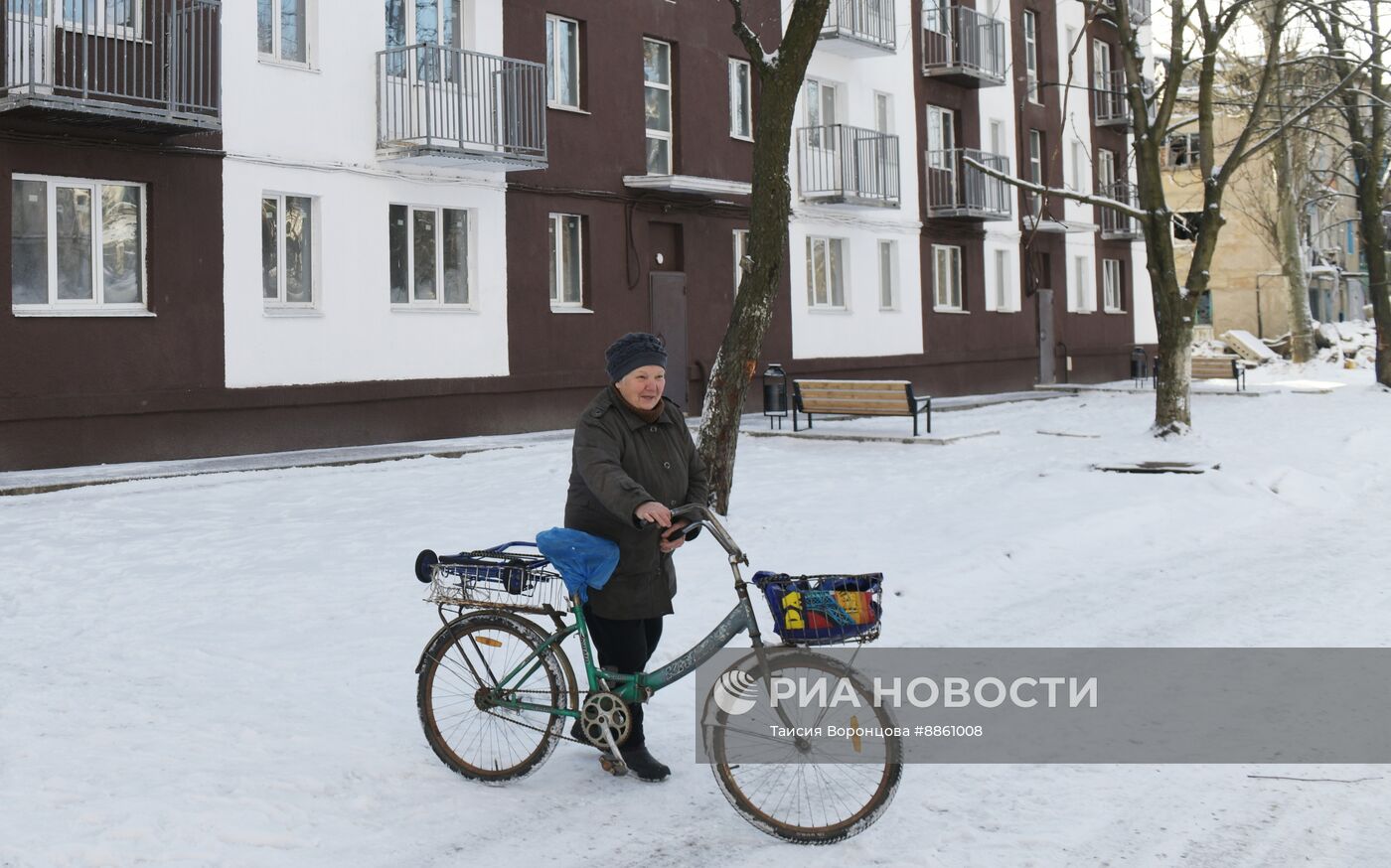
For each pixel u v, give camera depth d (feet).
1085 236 121.19
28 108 46.68
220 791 15.74
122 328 51.03
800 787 14.82
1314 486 43.57
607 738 15.98
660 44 76.33
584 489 16.28
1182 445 59.82
